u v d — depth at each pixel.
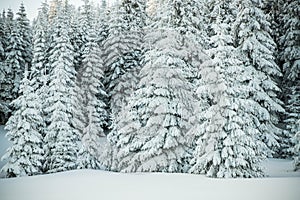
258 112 23.69
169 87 19.67
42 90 26.23
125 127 20.12
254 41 25.28
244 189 11.25
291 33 28.89
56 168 21.97
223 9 27.97
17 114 21.25
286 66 29.22
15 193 11.05
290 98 29.31
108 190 11.45
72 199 9.94
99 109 27.56
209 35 27.92
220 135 15.49
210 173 15.27
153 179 14.23
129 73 27.75
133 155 19.98
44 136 23.41
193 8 26.33
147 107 19.59
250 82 24.27
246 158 15.54
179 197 10.02
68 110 24.00
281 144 25.52
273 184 12.23
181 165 18.92
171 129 18.73
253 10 25.73
